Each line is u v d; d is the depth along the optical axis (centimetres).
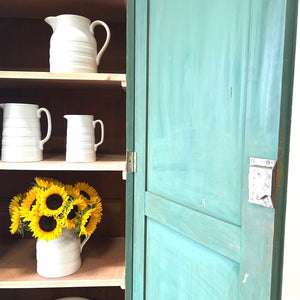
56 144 111
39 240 84
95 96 111
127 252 82
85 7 94
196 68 60
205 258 61
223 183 56
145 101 75
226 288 56
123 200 116
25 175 112
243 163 51
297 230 48
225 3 53
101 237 117
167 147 70
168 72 68
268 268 47
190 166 63
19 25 107
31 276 84
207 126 59
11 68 109
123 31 109
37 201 77
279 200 46
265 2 45
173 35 66
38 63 109
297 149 47
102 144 113
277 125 45
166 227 72
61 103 110
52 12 100
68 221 80
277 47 44
